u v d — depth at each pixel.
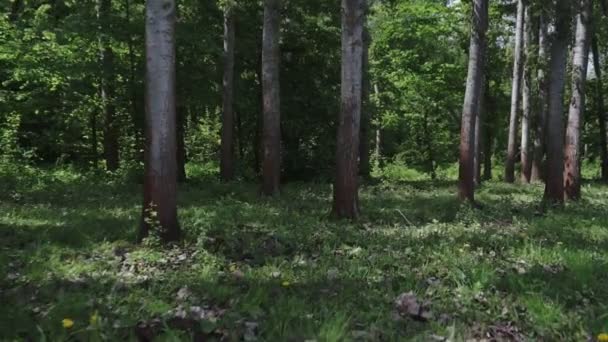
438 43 28.02
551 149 13.57
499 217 10.64
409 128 33.53
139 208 10.59
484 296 4.90
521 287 5.10
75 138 21.52
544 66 21.02
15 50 16.72
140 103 17.03
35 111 18.80
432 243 7.31
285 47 20.53
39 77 17.52
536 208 12.17
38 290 4.98
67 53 16.86
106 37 15.58
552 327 4.22
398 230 8.70
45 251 6.63
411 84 28.39
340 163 9.98
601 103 27.86
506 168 23.77
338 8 19.86
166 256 6.62
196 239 7.47
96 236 7.64
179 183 16.97
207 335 3.84
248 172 21.47
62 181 15.56
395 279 5.47
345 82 9.97
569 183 14.66
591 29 14.48
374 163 33.47
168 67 7.30
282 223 9.27
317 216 10.18
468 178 12.97
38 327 3.60
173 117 7.41
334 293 4.98
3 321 3.96
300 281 5.42
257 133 21.92
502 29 26.31
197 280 5.39
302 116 20.58
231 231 8.09
